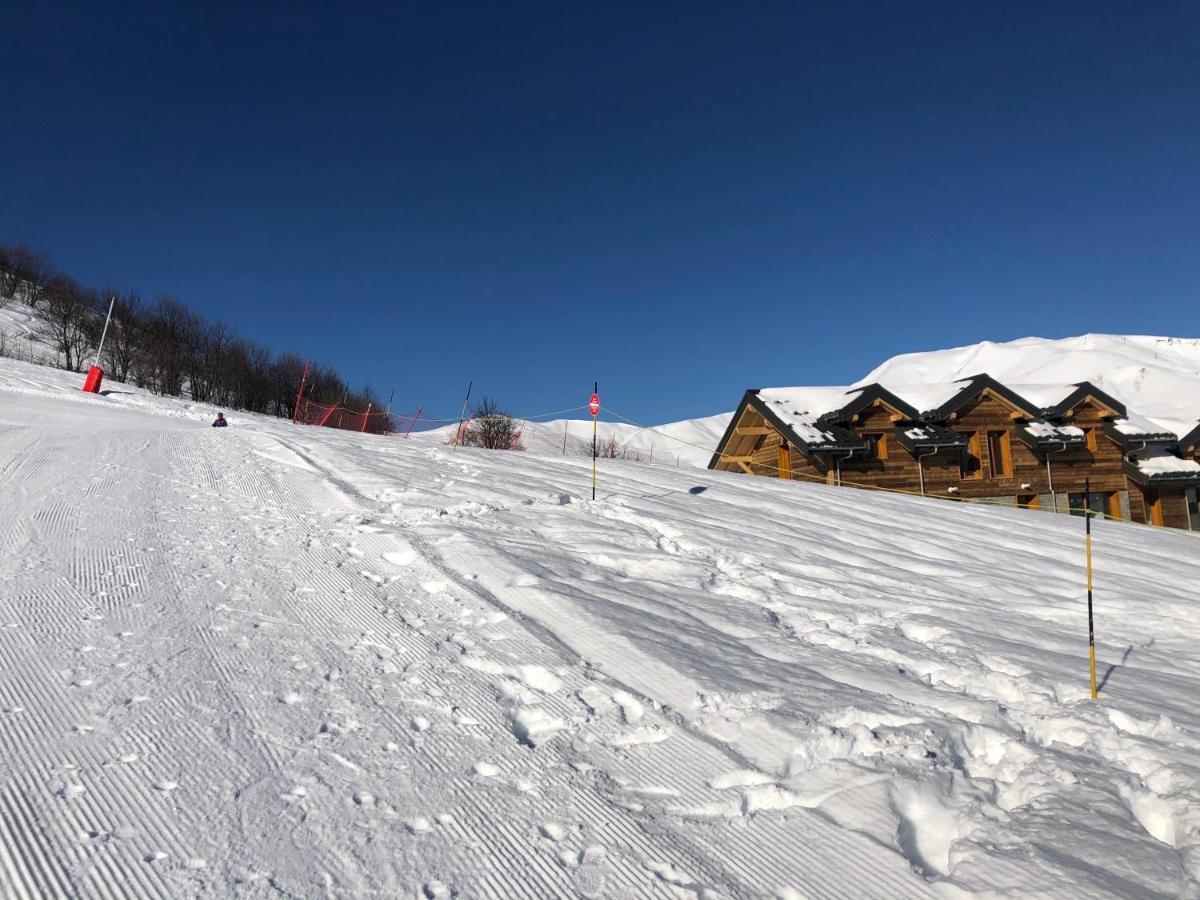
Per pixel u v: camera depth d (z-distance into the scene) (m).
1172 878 3.26
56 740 4.25
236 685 5.12
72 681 4.98
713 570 9.12
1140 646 7.48
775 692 5.31
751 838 3.70
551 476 15.46
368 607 6.86
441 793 4.01
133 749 4.21
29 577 7.04
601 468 17.73
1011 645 6.98
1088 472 26.75
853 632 7.06
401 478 13.34
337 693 5.12
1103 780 4.23
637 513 12.06
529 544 9.27
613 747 4.60
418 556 8.34
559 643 6.11
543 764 4.36
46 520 9.23
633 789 4.14
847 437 23.81
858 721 4.95
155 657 5.47
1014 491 25.86
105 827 3.52
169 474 12.93
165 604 6.60
